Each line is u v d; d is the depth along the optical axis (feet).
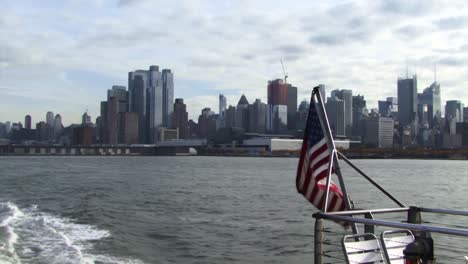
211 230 92.22
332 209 31.91
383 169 548.31
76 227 90.22
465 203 169.17
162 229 92.12
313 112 33.19
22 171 398.42
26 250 65.16
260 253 72.02
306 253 71.92
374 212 29.99
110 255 65.67
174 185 240.53
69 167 508.12
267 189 214.28
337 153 32.12
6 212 111.34
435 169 560.20
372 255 28.35
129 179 295.28
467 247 69.51
